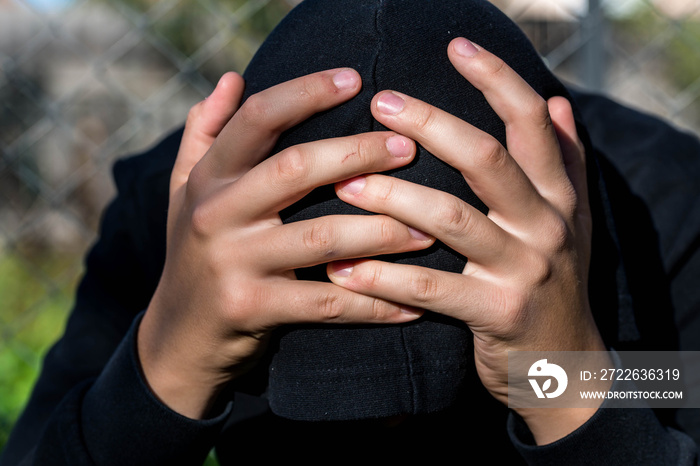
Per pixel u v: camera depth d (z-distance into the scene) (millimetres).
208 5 2592
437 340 730
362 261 680
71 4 2266
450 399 750
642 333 990
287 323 693
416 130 647
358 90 670
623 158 1025
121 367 809
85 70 3445
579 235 753
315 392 729
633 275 990
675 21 1902
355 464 1003
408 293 660
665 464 761
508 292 670
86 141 3426
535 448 782
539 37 1846
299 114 667
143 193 1091
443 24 710
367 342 716
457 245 652
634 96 2209
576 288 716
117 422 791
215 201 670
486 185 653
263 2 2207
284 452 1034
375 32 685
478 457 1000
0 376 2268
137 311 1129
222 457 1098
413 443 983
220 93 759
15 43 3414
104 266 1140
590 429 750
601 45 1644
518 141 693
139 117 2314
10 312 2992
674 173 1005
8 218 3301
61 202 2865
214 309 696
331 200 688
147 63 3441
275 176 640
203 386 780
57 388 1028
